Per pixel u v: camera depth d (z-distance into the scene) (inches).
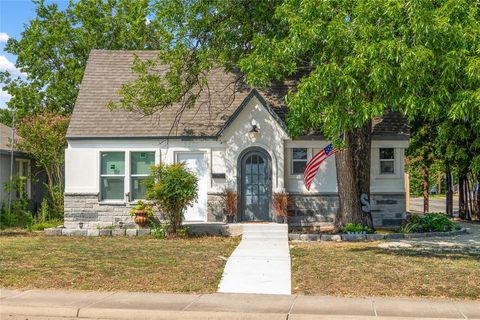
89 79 869.2
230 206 755.4
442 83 455.5
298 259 518.6
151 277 440.8
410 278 426.3
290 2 544.4
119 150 791.7
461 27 449.4
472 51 451.5
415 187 1939.0
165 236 693.3
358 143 733.9
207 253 553.9
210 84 863.7
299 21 509.0
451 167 1101.1
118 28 1362.0
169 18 690.8
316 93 487.8
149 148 792.3
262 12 667.4
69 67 1336.1
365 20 470.0
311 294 390.3
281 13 557.0
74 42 1365.7
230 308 354.9
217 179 787.4
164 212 717.3
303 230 753.0
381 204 792.9
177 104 833.5
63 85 1328.7
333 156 787.4
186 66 746.8
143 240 667.4
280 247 604.1
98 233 720.3
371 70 457.7
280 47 563.2
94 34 1353.3
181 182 691.4
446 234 714.2
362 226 719.1
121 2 1353.3
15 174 967.0
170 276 445.1
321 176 786.2
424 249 586.2
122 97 832.3
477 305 356.5
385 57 449.1
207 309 352.5
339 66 485.1
